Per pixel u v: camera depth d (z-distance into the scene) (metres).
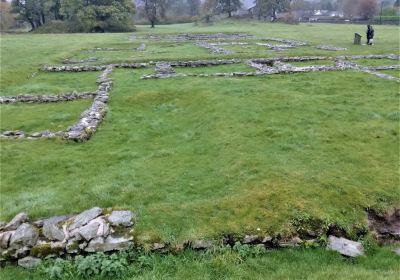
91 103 22.05
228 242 8.55
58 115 19.80
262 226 8.81
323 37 57.28
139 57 38.47
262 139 14.45
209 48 44.84
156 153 14.24
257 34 68.94
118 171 12.69
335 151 13.05
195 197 10.52
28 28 130.12
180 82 25.77
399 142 13.77
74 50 46.41
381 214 9.59
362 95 20.61
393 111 17.42
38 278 7.67
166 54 40.72
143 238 8.37
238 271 7.71
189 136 15.98
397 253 8.41
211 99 20.48
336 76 25.77
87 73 31.80
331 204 9.63
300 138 14.35
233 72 28.59
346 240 8.70
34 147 15.22
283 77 26.09
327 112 17.47
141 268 7.84
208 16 114.75
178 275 7.62
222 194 10.53
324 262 8.07
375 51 37.47
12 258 8.09
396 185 10.53
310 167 11.72
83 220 8.73
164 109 20.36
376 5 126.56
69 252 8.12
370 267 7.95
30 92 25.52
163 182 11.59
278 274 7.65
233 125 16.22
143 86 25.16
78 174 12.73
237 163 12.31
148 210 9.51
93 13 92.31
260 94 21.02
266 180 10.88
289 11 117.38
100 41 58.94
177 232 8.66
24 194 11.19
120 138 16.33
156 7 111.38
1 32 98.69
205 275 7.58
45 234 8.43
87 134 16.33
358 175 11.12
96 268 7.72
